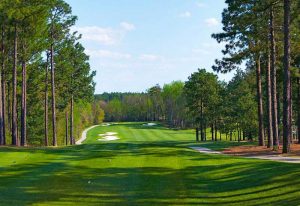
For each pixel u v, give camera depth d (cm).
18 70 4159
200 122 6781
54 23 4212
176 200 1384
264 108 5784
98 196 1434
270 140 3403
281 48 3278
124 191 1518
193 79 6525
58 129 6925
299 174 1547
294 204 1205
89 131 10250
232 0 3219
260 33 3259
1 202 1308
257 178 1596
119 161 2180
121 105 17300
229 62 3547
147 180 1716
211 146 4178
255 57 3512
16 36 3459
